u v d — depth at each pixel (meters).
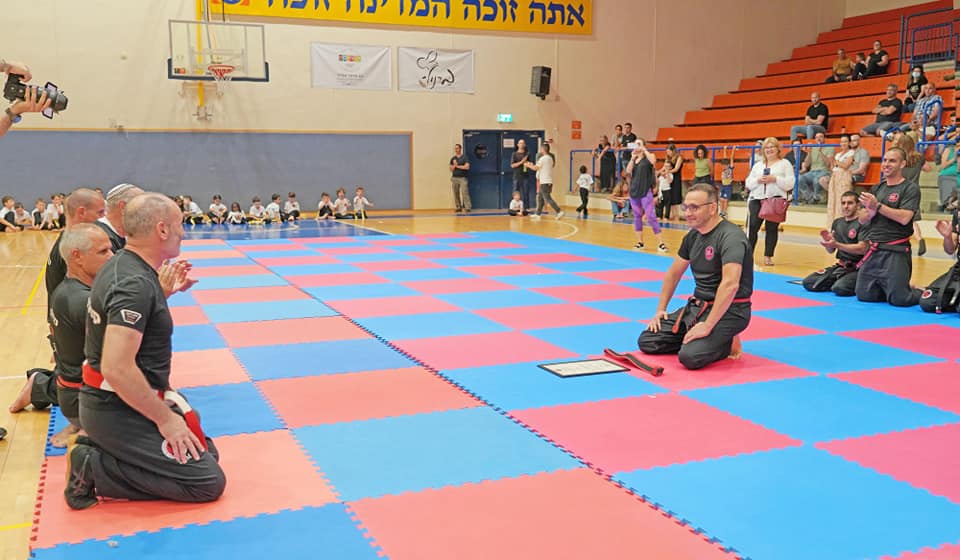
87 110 19.84
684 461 4.08
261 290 9.45
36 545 3.20
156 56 20.28
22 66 3.88
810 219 17.28
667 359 6.16
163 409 3.45
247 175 21.58
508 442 4.36
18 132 19.30
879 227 8.51
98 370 3.46
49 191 19.78
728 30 26.08
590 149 25.09
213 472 3.59
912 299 8.38
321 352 6.42
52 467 4.07
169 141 20.70
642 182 13.37
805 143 18.30
